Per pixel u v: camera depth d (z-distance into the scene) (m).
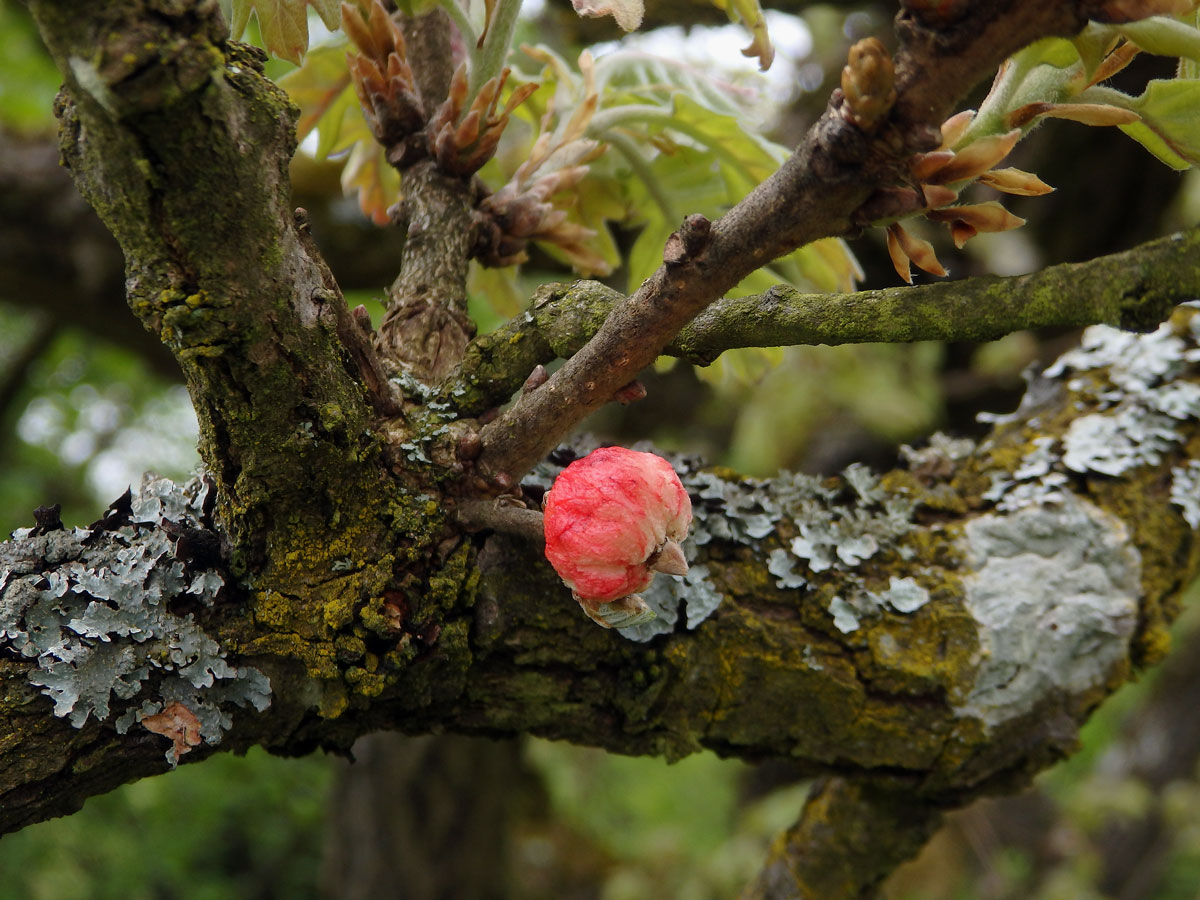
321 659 0.25
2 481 1.16
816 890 0.34
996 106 0.23
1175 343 0.32
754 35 0.27
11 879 1.08
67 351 1.09
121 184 0.21
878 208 0.22
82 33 0.20
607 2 0.25
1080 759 1.27
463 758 0.81
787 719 0.29
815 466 0.82
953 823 0.94
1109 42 0.22
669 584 0.27
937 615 0.29
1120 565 0.30
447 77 0.31
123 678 0.24
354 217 0.58
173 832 1.21
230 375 0.23
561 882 1.27
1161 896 1.23
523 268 0.55
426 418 0.26
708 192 0.34
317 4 0.27
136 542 0.25
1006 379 0.75
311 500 0.25
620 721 0.28
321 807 1.29
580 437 0.29
